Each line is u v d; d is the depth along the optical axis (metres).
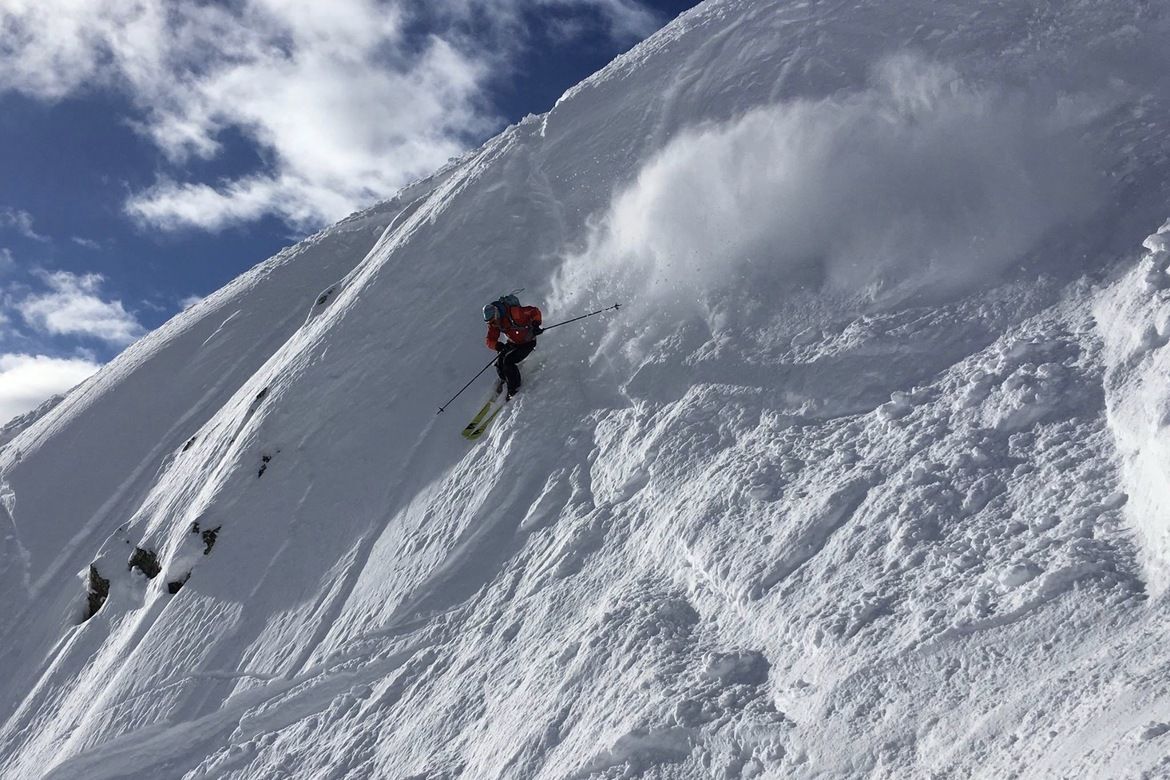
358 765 7.42
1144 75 8.91
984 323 7.57
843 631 5.39
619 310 10.55
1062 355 6.65
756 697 5.39
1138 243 7.22
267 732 8.47
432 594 8.79
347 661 8.65
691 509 7.39
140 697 9.81
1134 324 6.27
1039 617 4.67
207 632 10.11
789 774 4.73
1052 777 3.56
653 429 8.71
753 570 6.41
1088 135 8.50
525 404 10.14
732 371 8.73
